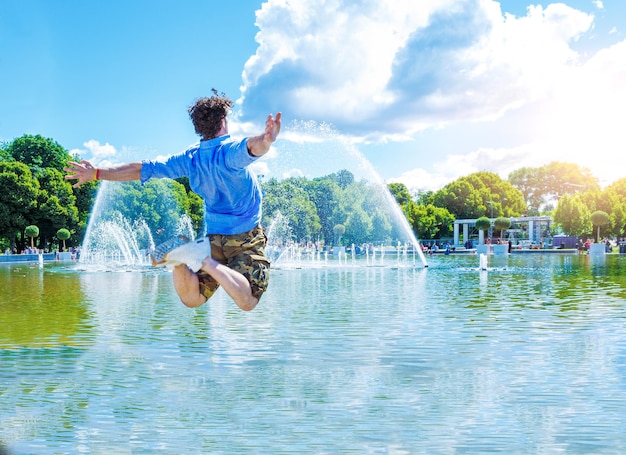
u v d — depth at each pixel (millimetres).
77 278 31000
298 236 66312
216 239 4430
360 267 40406
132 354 10469
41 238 77938
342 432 6520
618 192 106188
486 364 9570
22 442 6281
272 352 10578
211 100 4406
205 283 4293
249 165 4348
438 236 102688
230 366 9555
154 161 4371
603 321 13727
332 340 11656
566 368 9234
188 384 8492
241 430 6617
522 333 12266
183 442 6246
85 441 6305
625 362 9594
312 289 22984
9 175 67688
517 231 101688
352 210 76062
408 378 8750
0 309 16797
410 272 34219
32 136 77812
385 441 6254
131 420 6965
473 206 108938
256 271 4387
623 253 70875
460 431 6531
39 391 8164
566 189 152375
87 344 11375
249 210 4457
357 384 8445
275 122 4027
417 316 14828
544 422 6812
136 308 16938
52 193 72250
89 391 8156
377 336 12039
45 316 15281
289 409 7336
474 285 24250
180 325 13648
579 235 84188
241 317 14867
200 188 4383
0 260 58188
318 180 75812
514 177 159250
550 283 24797
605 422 6789
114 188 76938
